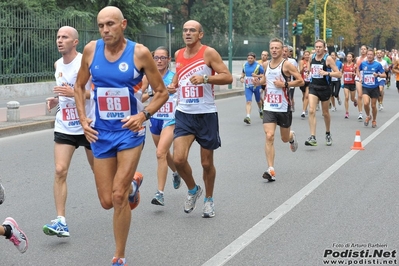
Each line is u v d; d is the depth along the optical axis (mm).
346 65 29031
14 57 37938
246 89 26812
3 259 8867
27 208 11922
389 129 24438
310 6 101750
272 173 14203
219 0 89125
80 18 42875
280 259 8766
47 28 40188
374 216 11133
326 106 19734
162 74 13000
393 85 58719
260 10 102375
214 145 10977
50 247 9469
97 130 8375
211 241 9688
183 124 10922
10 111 24344
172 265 8555
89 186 13945
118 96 8242
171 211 11680
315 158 17578
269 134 14414
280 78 14594
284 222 10773
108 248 9414
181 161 10836
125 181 8133
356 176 14875
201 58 10875
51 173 15539
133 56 8195
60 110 10273
